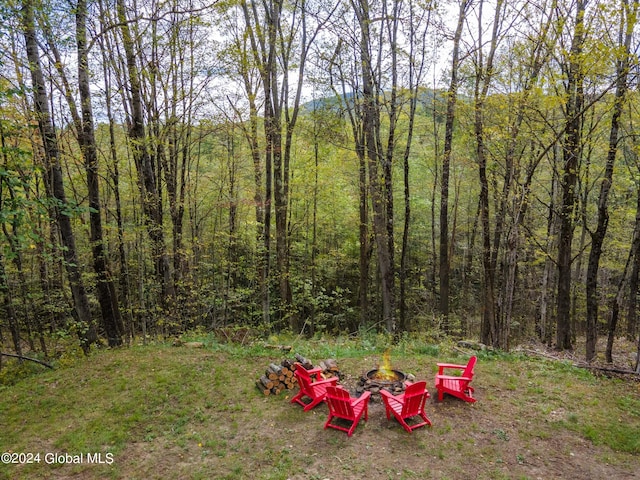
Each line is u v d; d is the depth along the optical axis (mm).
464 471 4969
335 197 20531
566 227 12617
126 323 15648
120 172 13258
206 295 15500
